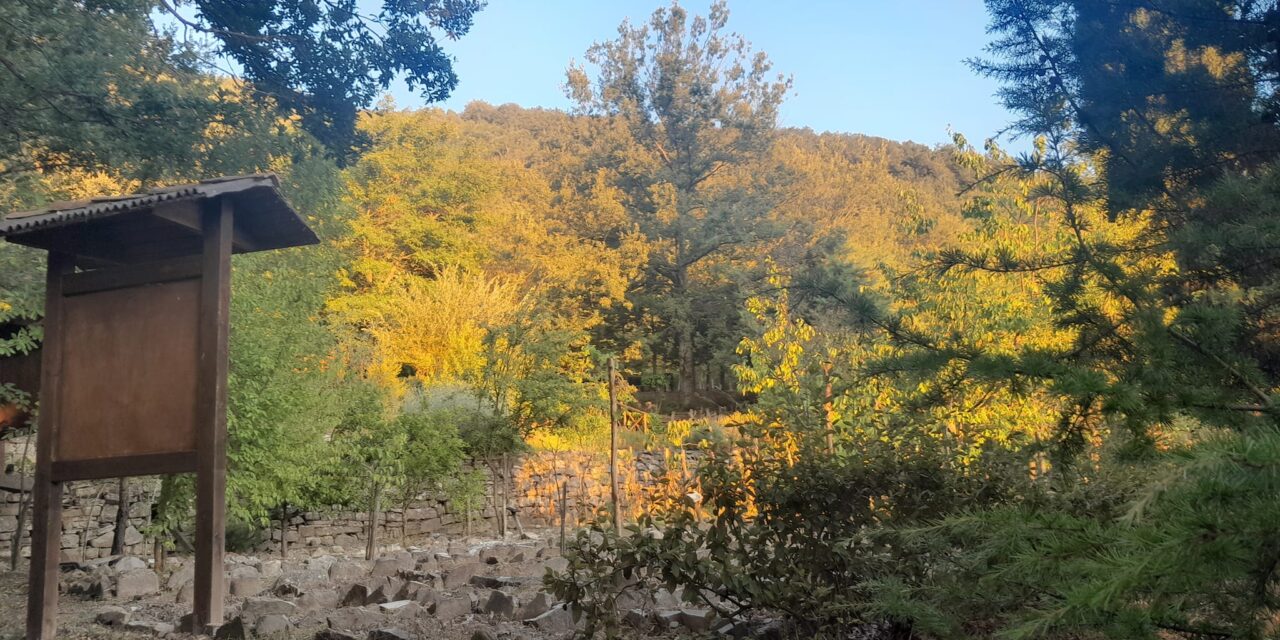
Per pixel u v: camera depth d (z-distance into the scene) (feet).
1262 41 14.80
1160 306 11.67
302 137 40.60
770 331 33.17
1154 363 10.39
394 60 39.93
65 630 22.54
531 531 62.54
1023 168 14.28
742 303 130.82
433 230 141.18
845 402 19.10
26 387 36.78
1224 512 7.20
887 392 17.31
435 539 59.93
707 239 140.87
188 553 47.24
